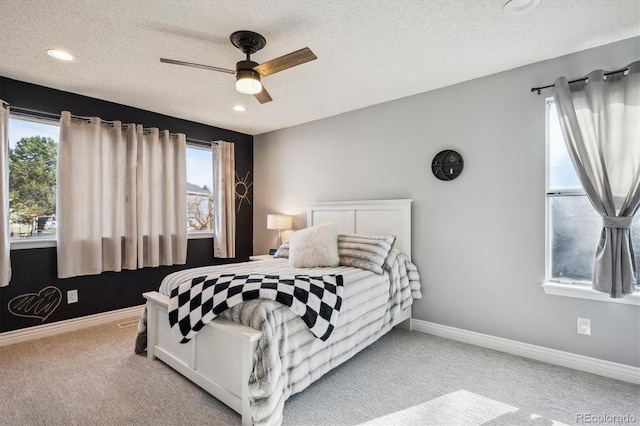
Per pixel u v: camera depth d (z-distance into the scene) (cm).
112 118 347
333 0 183
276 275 220
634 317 219
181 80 291
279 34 217
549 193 253
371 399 200
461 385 216
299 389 184
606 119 221
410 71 274
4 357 256
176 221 396
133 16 197
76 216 318
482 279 283
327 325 201
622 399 200
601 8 190
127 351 268
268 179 475
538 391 209
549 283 249
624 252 214
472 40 225
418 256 321
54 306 311
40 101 303
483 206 283
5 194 276
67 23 204
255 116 399
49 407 190
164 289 252
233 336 181
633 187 212
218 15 197
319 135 410
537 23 205
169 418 182
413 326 321
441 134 307
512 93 268
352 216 364
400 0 183
